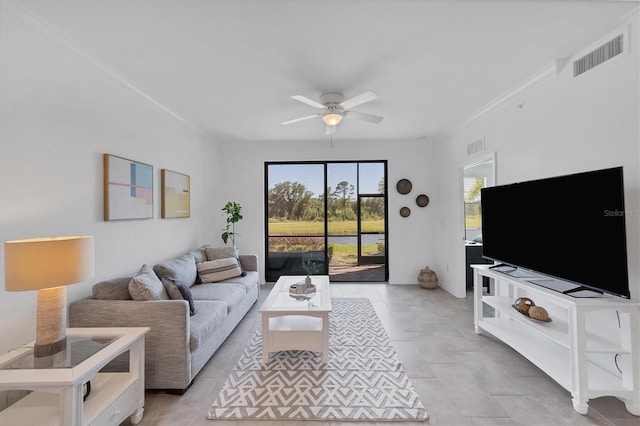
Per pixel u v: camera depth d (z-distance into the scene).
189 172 4.14
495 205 3.02
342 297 4.45
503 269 2.91
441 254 5.02
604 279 1.91
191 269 3.46
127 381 1.80
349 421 1.84
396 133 4.70
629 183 1.93
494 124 3.44
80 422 1.44
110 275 2.55
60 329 1.65
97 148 2.42
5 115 1.73
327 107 2.98
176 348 2.08
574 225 2.12
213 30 1.96
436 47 2.20
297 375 2.32
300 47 2.18
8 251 1.51
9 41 1.75
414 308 3.94
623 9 1.80
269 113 3.63
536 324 2.36
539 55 2.33
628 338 1.89
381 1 1.71
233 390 2.13
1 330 1.73
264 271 5.37
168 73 2.56
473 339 2.97
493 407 1.96
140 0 1.66
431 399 2.04
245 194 5.35
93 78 2.38
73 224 2.19
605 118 2.08
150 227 3.18
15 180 1.79
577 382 1.89
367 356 2.62
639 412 1.86
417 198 5.27
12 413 1.52
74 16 1.80
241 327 3.32
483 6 1.76
